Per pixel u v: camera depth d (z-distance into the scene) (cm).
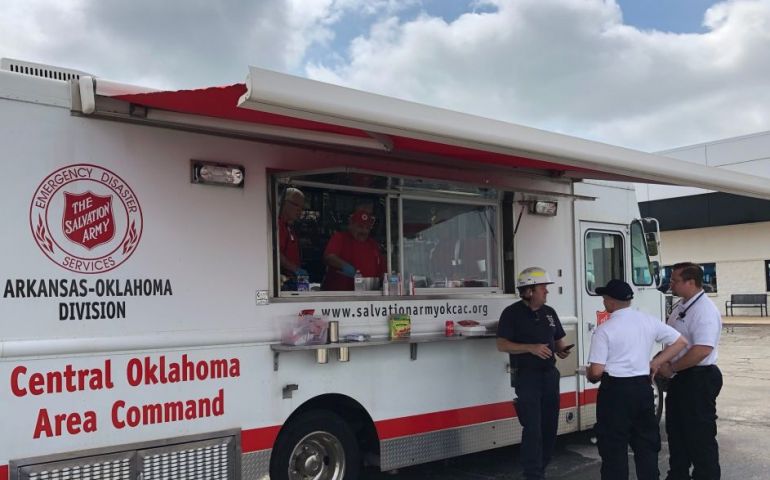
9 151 349
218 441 405
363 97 339
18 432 343
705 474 472
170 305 395
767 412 829
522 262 591
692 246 2366
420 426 502
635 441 461
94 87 365
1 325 342
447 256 559
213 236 416
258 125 415
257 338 427
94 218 372
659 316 713
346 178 487
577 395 618
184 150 407
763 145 1958
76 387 360
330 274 493
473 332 522
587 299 639
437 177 529
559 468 580
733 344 1576
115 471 369
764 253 2188
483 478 553
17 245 348
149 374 384
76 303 363
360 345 451
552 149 433
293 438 440
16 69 392
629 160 484
